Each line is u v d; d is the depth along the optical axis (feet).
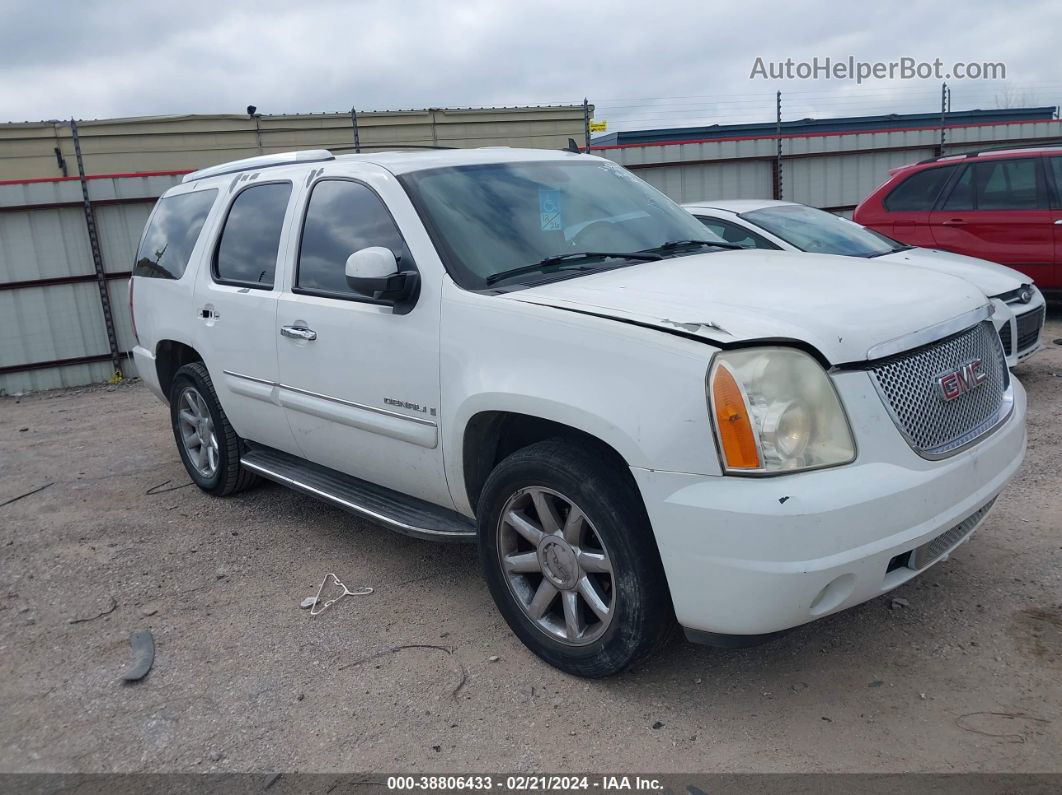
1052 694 9.23
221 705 10.26
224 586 13.57
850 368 8.57
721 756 8.67
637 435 8.68
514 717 9.59
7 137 50.34
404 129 56.18
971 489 9.28
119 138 52.11
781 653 10.46
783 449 8.23
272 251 14.38
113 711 10.30
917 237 28.96
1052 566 11.98
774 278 10.40
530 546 10.77
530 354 9.78
